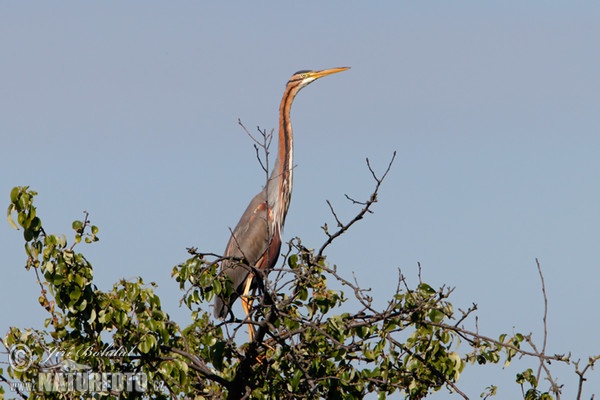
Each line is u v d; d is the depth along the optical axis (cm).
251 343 1426
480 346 1336
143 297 1327
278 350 1385
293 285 1370
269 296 1374
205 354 1358
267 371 1419
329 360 1392
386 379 1349
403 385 1348
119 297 1332
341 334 1284
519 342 1316
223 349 1330
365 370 1368
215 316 2041
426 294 1298
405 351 1348
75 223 1310
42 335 1349
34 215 1302
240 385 1428
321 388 1405
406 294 1302
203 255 1350
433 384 1376
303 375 1357
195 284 1338
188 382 1365
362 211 1266
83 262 1307
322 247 1319
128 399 1312
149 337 1281
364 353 1337
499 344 1287
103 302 1314
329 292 1354
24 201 1293
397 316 1301
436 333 1341
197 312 1428
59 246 1292
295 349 1357
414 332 1351
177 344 1399
